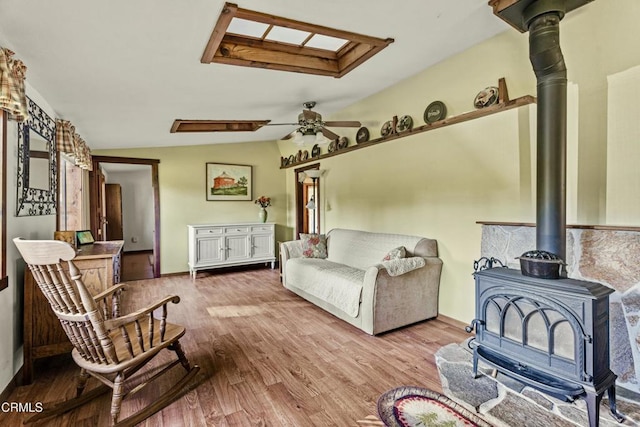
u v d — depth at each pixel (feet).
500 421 5.88
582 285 5.72
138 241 26.58
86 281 7.73
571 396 5.60
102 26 5.67
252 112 13.09
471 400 6.52
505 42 8.63
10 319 6.83
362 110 13.99
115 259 8.86
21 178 7.45
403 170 12.34
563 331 5.82
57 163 10.28
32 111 8.16
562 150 6.50
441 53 9.61
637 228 6.57
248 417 6.04
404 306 10.21
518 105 8.55
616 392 6.63
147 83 8.57
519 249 8.58
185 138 16.43
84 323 5.46
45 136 9.18
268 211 21.39
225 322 10.91
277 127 16.60
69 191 13.57
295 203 20.65
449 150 10.57
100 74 7.67
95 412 6.20
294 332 10.05
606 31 7.08
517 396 6.62
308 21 6.98
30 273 7.13
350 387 7.00
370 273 9.65
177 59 7.41
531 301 6.14
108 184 24.93
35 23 5.37
